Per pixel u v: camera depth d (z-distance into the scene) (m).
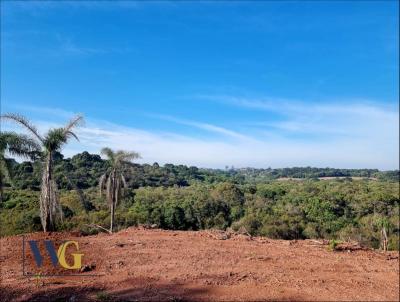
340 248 9.27
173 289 6.25
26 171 27.31
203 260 7.93
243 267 7.52
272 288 6.38
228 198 43.62
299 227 35.19
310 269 7.50
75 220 23.45
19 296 6.10
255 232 34.19
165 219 33.91
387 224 29.70
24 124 12.43
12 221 19.67
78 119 12.52
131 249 8.81
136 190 49.69
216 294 6.05
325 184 65.25
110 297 5.89
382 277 7.11
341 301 5.88
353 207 41.22
